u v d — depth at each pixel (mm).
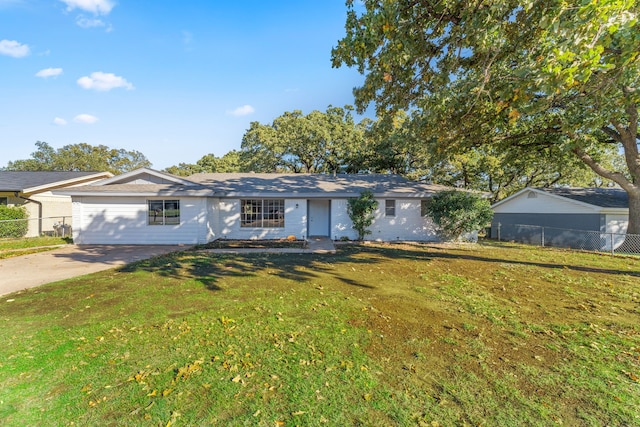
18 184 15586
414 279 6969
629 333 3998
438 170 23625
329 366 3113
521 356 3367
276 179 16812
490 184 25531
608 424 2291
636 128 11305
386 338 3807
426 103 6098
